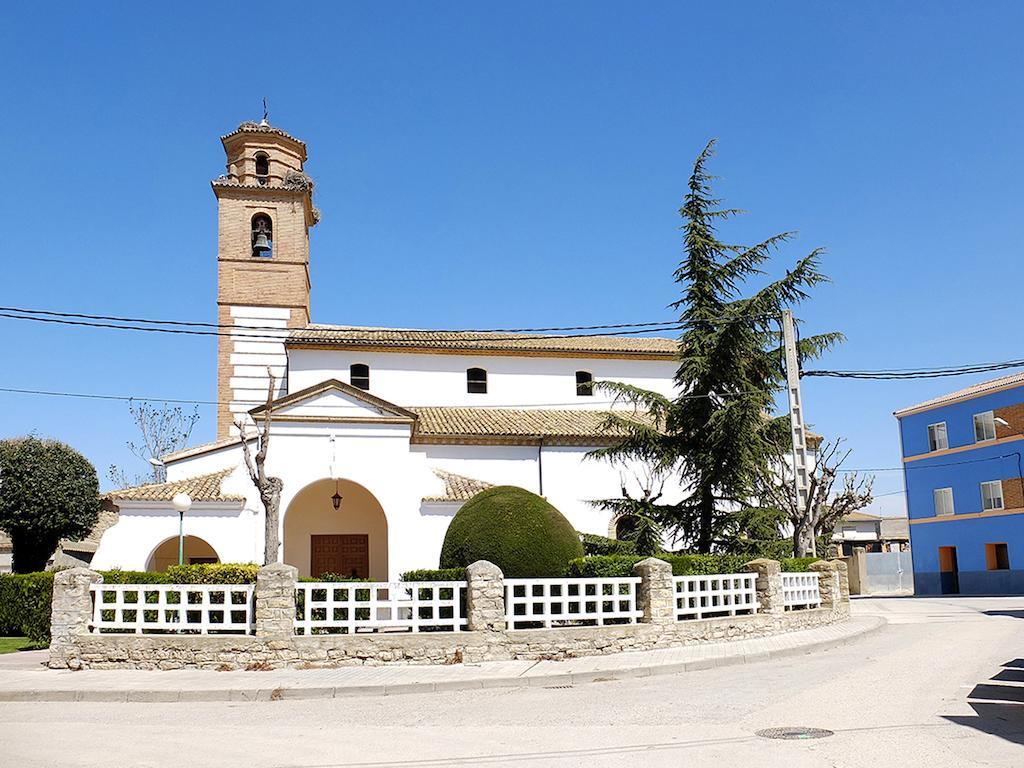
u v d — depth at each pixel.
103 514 47.16
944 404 48.66
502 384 35.91
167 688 14.27
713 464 26.14
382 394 34.78
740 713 11.31
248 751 9.68
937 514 48.72
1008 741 9.26
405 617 19.31
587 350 36.34
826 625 23.52
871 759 8.48
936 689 13.00
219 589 17.17
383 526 30.62
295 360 34.38
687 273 28.14
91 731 11.16
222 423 35.75
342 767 8.76
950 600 39.12
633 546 26.50
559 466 32.12
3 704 13.78
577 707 12.33
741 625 20.33
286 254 37.50
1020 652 17.67
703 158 28.05
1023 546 43.56
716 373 26.88
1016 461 44.22
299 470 27.41
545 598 17.86
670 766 8.38
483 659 16.88
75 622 16.94
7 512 30.50
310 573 30.12
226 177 38.41
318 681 14.78
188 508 25.62
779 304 26.28
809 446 36.62
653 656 17.23
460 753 9.35
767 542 25.69
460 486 29.19
